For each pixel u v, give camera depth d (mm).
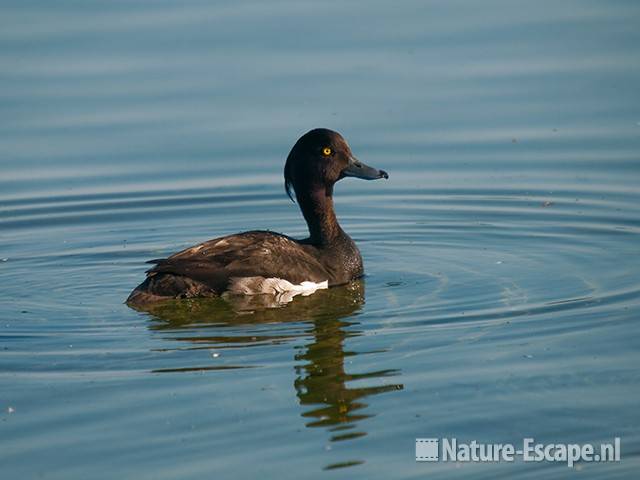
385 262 16984
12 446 10680
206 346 13234
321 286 15672
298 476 9961
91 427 11039
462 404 11250
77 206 19703
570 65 24000
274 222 19219
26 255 17562
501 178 20297
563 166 20516
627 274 15484
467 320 13828
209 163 21109
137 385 12055
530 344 12812
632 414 10820
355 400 11469
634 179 19859
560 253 16844
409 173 20719
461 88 23219
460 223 18703
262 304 14992
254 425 11000
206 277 15016
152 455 10430
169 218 19344
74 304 15133
